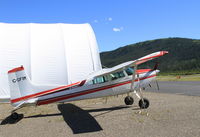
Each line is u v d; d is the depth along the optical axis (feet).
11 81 22.12
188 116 20.53
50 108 29.19
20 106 21.75
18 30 35.91
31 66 32.68
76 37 37.88
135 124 18.45
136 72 25.84
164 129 16.53
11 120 22.59
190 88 51.44
